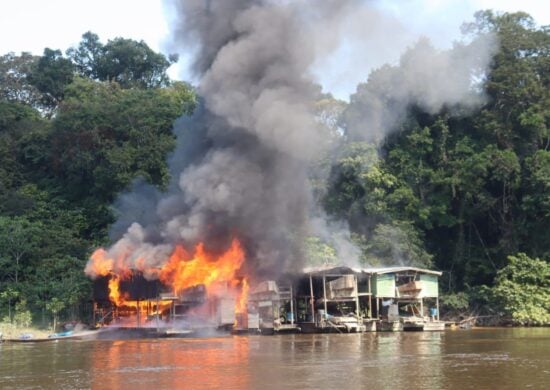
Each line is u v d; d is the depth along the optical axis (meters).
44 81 80.88
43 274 49.25
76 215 59.19
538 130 55.19
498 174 54.34
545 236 54.88
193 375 23.55
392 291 46.34
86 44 87.25
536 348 31.62
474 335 40.50
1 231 52.03
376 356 28.66
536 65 57.06
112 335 41.06
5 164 65.06
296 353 30.03
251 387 21.05
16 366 26.78
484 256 57.28
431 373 23.47
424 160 57.78
